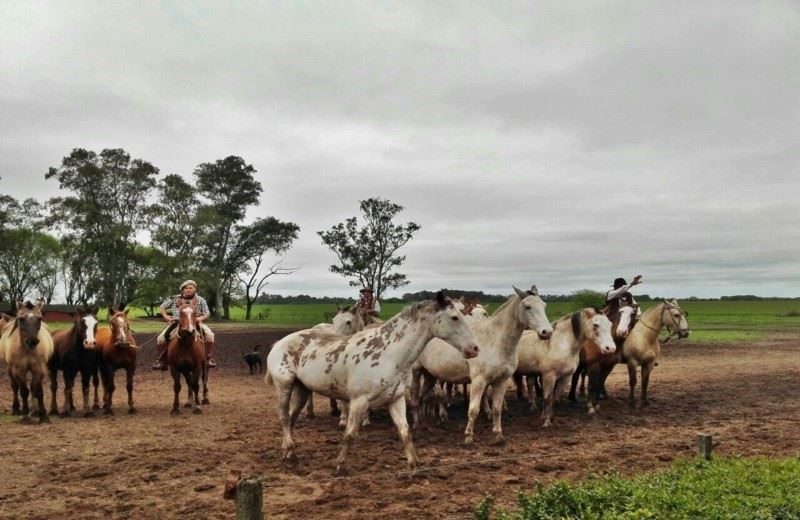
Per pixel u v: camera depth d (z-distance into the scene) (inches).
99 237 2532.0
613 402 604.1
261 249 3174.2
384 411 558.9
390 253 2866.6
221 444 427.5
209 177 3073.3
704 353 1185.4
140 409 595.8
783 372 878.4
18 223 2935.5
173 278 2664.9
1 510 292.0
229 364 1039.6
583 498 254.1
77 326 536.7
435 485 321.4
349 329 495.8
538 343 491.2
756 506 247.6
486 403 505.4
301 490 317.7
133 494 313.9
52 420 529.7
